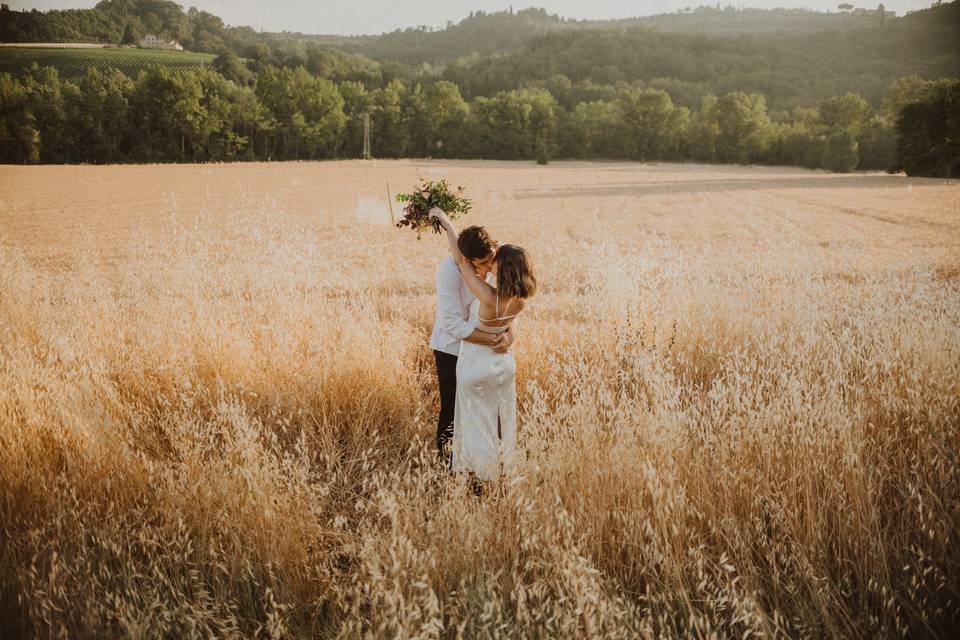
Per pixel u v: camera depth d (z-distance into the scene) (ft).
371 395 13.73
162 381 13.98
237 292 20.66
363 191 144.97
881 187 172.45
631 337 15.06
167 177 185.47
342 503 10.63
